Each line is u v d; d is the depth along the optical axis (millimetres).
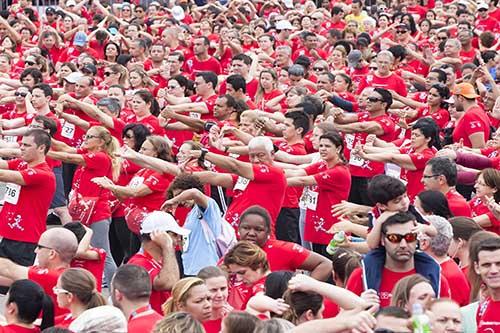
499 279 21719
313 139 36938
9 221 34062
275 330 18906
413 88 54938
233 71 51875
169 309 22094
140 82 50250
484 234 23328
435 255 23938
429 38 69688
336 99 45344
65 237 25578
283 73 53562
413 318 17828
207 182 31281
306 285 19781
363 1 83062
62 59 65562
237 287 24328
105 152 36469
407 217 22094
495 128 45812
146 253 25297
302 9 82375
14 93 49031
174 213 30344
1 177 33344
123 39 65812
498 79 51531
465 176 33906
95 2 75562
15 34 69250
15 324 21781
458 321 19562
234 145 37562
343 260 24688
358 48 61625
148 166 32875
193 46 61625
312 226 34594
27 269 25547
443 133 43312
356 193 42000
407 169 35531
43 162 34156
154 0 85312
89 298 22625
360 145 36062
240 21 77125
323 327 17562
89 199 36094
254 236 26828
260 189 31516
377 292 22328
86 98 47594
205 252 29094
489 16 73875
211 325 22406
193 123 42312
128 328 21344
